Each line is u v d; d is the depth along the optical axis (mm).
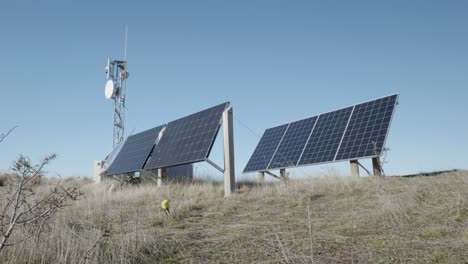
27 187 4652
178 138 16406
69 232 6219
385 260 4789
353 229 6656
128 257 5621
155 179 17531
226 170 12961
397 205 7477
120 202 12508
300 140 17828
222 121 13789
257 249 5809
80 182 25672
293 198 10305
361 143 14125
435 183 9633
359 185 11016
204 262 5414
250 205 10414
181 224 8258
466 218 6500
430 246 5238
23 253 5379
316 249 5516
